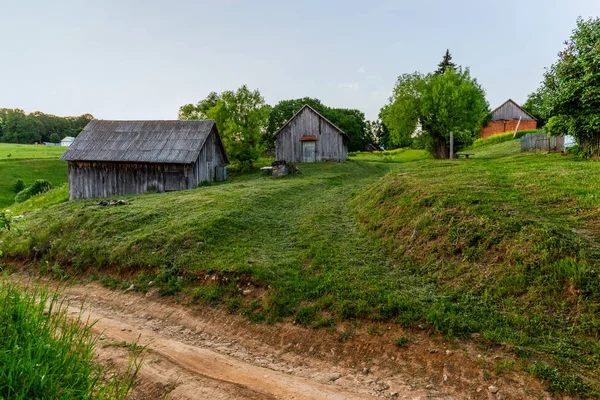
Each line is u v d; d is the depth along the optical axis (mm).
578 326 5203
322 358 5773
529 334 5312
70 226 12656
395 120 32469
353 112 78062
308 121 33875
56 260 11047
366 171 27359
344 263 8219
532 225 7195
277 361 5824
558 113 16109
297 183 19188
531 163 14961
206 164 24953
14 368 3389
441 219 8555
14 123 103500
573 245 6395
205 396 4770
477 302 6156
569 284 5785
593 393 4285
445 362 5172
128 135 25031
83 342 4879
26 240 12438
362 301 6625
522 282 6148
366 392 4871
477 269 6875
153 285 8766
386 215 10453
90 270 10211
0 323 4094
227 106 31875
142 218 12477
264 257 8891
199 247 9672
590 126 14641
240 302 7480
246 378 5258
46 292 4988
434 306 6195
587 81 14289
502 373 4789
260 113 31812
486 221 7812
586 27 14945
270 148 52031
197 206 13523
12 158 49562
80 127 124062
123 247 10383
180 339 6664
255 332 6625
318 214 12438
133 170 23312
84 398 3410
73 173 24406
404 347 5605
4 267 11523
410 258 8047
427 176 12977
